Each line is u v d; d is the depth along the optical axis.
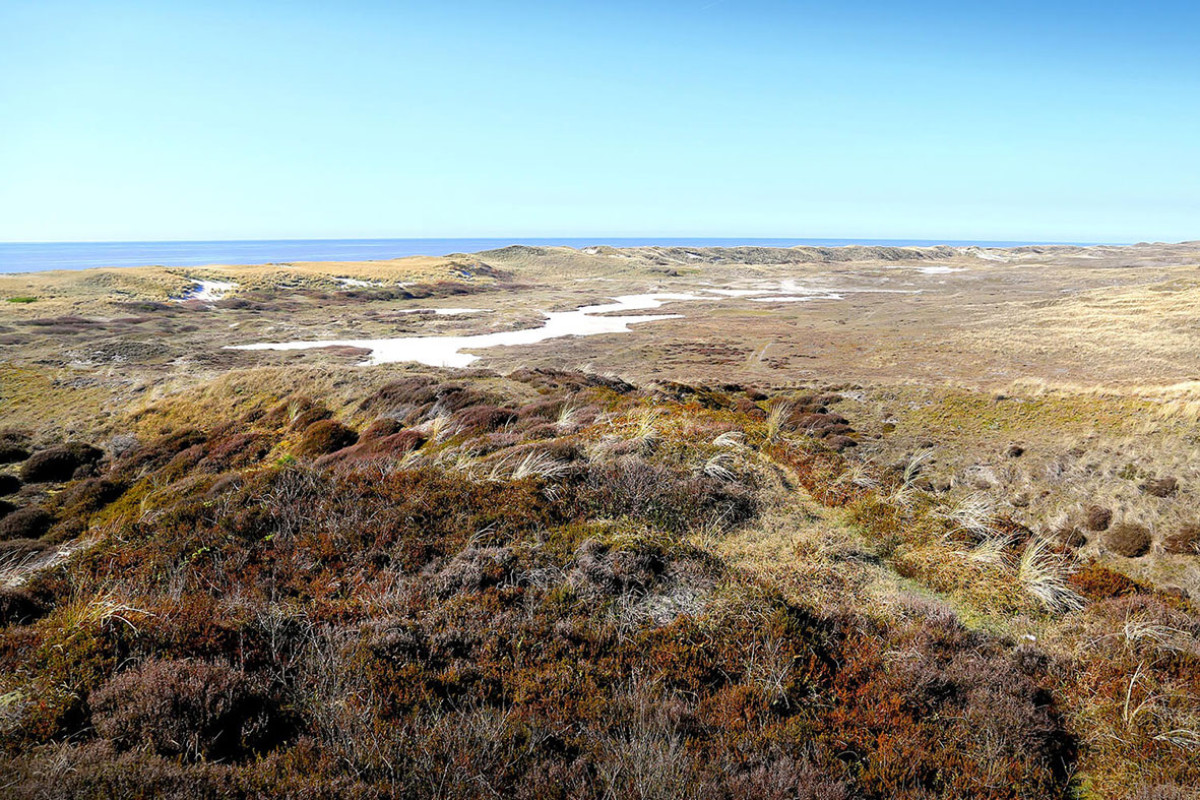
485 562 7.41
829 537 9.23
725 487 10.34
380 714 4.75
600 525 8.71
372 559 7.51
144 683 4.50
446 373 28.64
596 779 4.29
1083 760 5.13
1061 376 34.88
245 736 4.39
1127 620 7.13
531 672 5.51
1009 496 16.95
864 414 24.00
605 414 14.98
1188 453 16.28
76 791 3.53
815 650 6.13
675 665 5.75
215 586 6.67
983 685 5.66
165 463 20.58
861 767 4.69
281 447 20.80
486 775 4.19
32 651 5.09
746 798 4.10
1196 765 4.89
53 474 20.30
